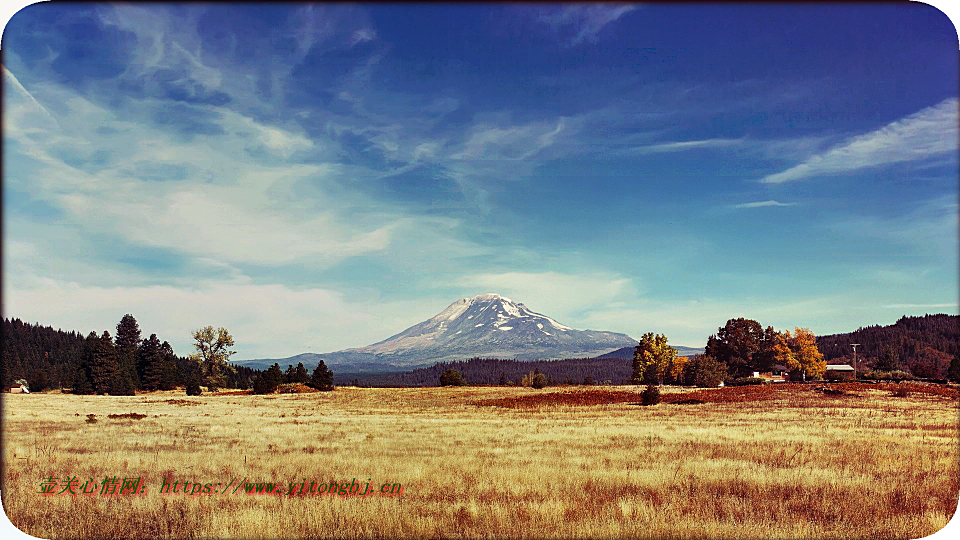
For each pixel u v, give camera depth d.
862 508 14.27
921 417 37.28
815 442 25.36
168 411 48.81
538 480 17.28
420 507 14.23
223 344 114.75
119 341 116.94
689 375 90.62
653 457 21.56
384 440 27.11
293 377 94.69
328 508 13.97
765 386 66.00
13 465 19.78
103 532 13.01
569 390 80.12
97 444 25.12
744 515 13.59
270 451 23.42
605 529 12.46
